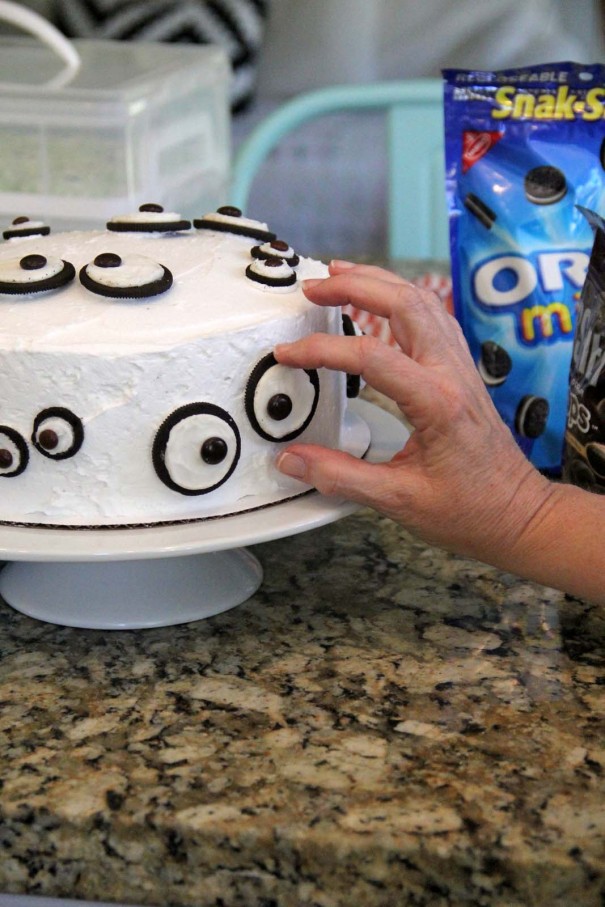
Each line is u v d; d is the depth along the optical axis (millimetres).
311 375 865
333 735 770
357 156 2451
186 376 826
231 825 714
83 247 916
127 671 822
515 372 1011
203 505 850
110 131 1150
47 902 732
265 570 920
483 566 924
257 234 948
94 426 826
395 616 871
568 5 2398
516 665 824
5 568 912
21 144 1161
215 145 1347
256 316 847
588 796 730
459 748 760
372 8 2424
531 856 701
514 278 1004
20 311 846
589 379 897
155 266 864
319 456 831
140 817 719
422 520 827
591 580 812
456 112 1004
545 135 999
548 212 1000
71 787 736
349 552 942
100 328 831
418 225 1608
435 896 711
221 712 788
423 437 812
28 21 1223
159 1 2309
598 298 886
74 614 862
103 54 1341
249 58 2385
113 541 811
